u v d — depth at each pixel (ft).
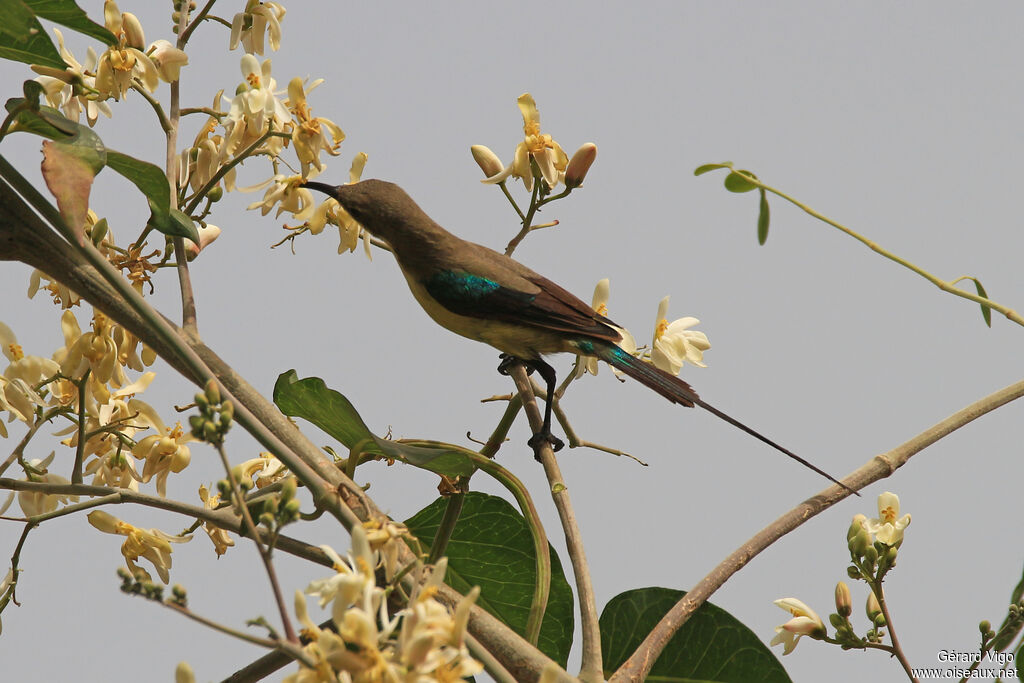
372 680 15.51
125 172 23.18
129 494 22.35
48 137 22.18
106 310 22.25
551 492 26.55
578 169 28.66
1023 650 25.38
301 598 16.37
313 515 20.52
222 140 26.37
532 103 28.78
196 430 16.85
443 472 27.27
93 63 25.44
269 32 26.89
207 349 23.77
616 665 26.76
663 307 30.09
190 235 24.63
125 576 15.31
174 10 26.76
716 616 26.13
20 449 24.44
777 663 25.95
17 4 21.48
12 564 23.07
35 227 22.22
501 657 22.17
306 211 29.81
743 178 24.50
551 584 28.71
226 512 22.22
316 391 25.22
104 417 25.90
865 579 26.40
